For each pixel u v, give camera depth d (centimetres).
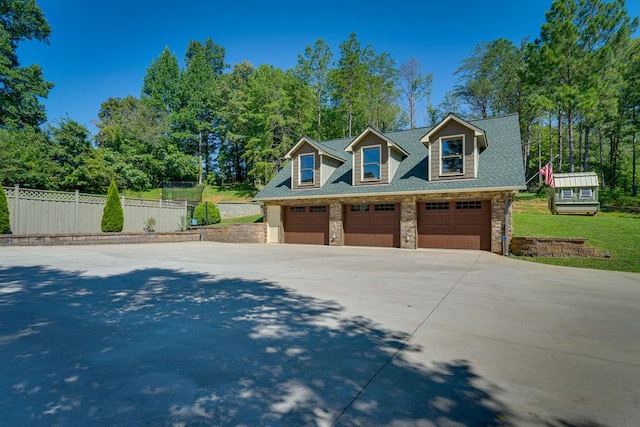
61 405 228
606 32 2323
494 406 235
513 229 1456
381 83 3456
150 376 274
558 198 1942
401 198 1511
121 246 1565
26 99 3072
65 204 1580
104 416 216
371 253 1316
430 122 4034
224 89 4153
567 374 287
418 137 1859
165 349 332
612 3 2281
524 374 286
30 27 3219
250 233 1914
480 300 552
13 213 1395
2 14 3069
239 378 272
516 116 1703
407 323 424
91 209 1698
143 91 4397
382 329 399
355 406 233
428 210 1495
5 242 1297
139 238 1736
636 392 258
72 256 1101
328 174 1803
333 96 3297
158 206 2059
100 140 3694
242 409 227
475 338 372
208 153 4603
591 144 4106
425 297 569
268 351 330
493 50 3312
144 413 220
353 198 1628
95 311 466
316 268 898
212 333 380
